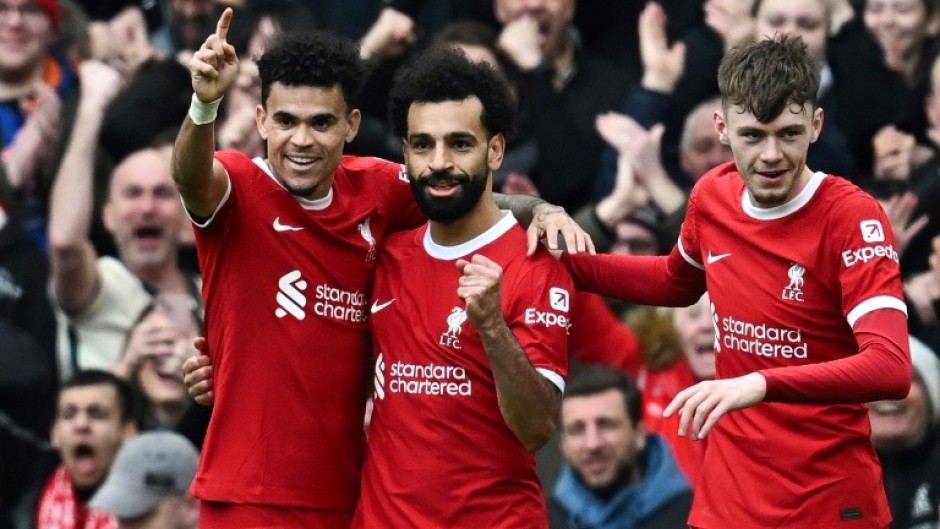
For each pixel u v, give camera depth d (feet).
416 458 70.33
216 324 71.67
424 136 69.05
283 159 69.46
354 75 69.97
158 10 119.65
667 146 107.76
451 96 68.95
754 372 66.23
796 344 69.62
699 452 95.04
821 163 108.68
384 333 71.36
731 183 71.31
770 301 69.72
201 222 69.97
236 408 71.26
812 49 109.81
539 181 107.24
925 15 111.96
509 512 70.44
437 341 70.33
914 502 93.97
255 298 70.79
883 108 110.22
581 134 107.86
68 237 102.99
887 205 104.73
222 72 66.39
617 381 93.61
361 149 105.81
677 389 97.50
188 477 94.84
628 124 106.11
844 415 69.97
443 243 71.15
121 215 104.63
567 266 74.02
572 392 93.45
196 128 66.64
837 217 68.69
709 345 97.50
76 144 106.01
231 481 71.05
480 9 115.44
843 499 70.03
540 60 108.99
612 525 92.27
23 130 107.86
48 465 99.81
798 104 67.31
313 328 70.90
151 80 109.09
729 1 111.24
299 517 71.20
